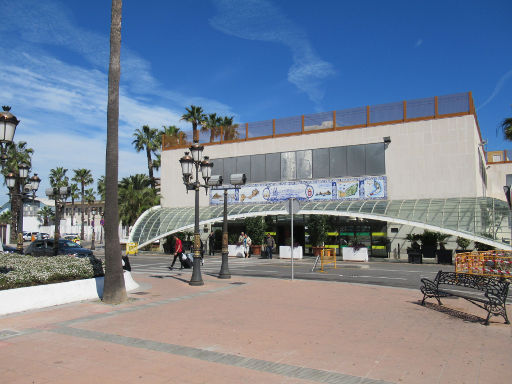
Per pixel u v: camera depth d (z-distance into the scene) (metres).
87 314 9.05
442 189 27.25
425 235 25.36
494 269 14.39
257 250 29.89
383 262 24.77
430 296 10.37
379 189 29.12
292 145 32.97
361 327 8.00
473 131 26.67
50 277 10.80
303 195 31.86
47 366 5.50
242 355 6.11
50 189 18.78
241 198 34.53
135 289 13.05
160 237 34.19
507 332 7.71
